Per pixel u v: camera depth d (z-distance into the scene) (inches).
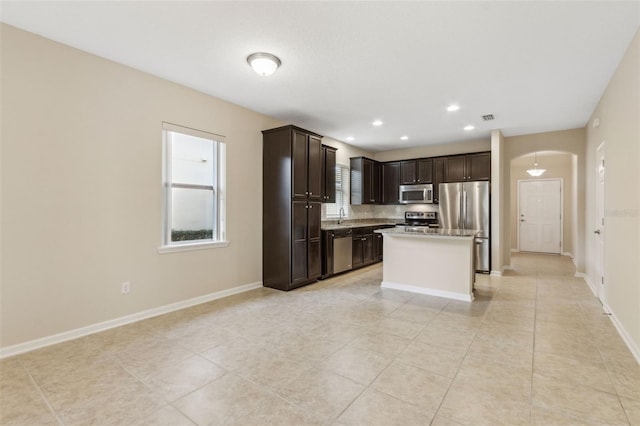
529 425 65.4
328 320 127.0
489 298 158.7
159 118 131.7
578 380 82.7
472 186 222.7
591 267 180.1
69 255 107.9
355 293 167.6
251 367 89.4
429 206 273.1
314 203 188.2
